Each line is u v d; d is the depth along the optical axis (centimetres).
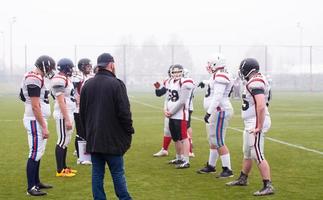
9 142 1316
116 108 619
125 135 630
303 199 717
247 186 802
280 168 949
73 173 902
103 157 635
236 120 1961
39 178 866
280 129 1627
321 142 1306
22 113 2319
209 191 768
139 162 1026
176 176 884
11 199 722
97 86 627
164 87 1023
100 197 640
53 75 793
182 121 962
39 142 745
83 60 980
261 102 711
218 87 837
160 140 1364
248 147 773
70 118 894
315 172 912
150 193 755
